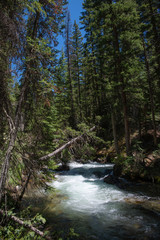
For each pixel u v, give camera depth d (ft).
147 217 23.03
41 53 15.01
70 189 38.68
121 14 41.29
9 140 14.73
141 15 52.65
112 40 44.14
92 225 21.71
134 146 43.83
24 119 18.22
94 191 36.63
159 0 45.44
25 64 15.15
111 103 51.80
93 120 55.62
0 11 12.25
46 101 17.02
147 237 18.44
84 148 32.86
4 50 13.23
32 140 19.70
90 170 55.11
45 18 18.37
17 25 13.76
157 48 45.16
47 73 15.70
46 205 27.96
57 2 18.30
